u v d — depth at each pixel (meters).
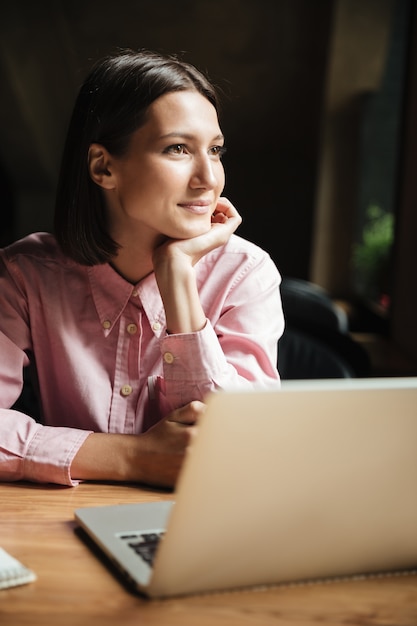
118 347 1.32
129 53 1.25
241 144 9.86
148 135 1.19
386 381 0.76
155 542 0.88
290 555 0.79
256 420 0.72
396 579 0.84
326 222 8.03
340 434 0.75
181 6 7.52
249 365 1.30
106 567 0.85
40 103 8.58
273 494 0.75
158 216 1.21
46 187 9.74
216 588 0.78
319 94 8.55
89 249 1.28
